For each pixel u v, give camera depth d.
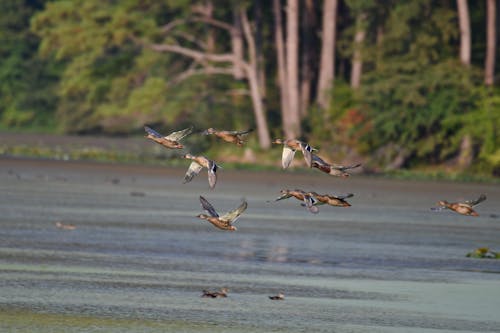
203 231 39.25
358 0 86.81
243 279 28.39
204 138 96.69
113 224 39.97
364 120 87.00
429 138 84.44
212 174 14.62
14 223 38.47
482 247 37.38
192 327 22.34
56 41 94.94
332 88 89.69
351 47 89.88
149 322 22.66
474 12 94.81
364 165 86.00
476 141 83.88
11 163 76.62
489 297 26.98
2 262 29.38
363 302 25.73
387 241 38.41
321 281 28.56
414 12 86.75
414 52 87.44
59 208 45.12
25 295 24.92
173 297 25.42
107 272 28.56
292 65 90.88
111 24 93.19
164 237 36.72
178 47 94.75
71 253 31.66
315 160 14.81
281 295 25.72
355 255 33.94
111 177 68.69
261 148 92.12
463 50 86.00
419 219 48.47
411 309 25.11
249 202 54.62
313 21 98.00
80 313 23.30
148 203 50.44
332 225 44.00
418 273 30.53
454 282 29.12
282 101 93.19
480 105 82.81
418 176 82.31
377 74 86.25
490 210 55.78
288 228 41.88
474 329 23.20
